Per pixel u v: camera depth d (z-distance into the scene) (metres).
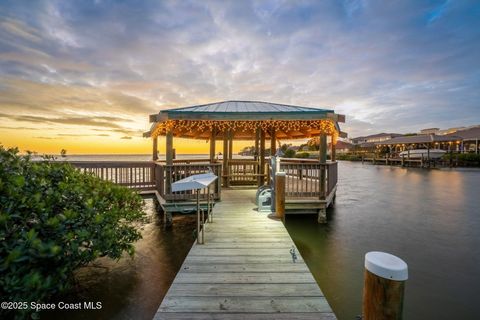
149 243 5.51
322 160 6.74
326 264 4.61
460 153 31.67
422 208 9.09
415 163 32.75
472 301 3.51
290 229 6.38
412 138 34.00
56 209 3.14
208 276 2.93
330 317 2.21
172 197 6.50
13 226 2.43
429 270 4.40
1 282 2.04
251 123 7.35
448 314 3.23
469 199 10.80
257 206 6.41
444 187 14.43
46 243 2.46
